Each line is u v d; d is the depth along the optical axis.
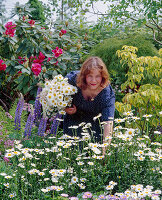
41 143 2.78
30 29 4.39
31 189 2.20
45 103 2.76
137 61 3.46
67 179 2.24
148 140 2.91
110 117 2.68
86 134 2.57
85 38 5.28
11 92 4.67
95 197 1.94
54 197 2.01
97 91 2.70
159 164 2.32
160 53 3.67
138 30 5.96
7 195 2.04
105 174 2.34
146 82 4.64
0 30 4.46
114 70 5.08
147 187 1.96
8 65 4.45
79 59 4.71
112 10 4.78
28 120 2.81
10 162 2.57
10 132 2.89
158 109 3.21
